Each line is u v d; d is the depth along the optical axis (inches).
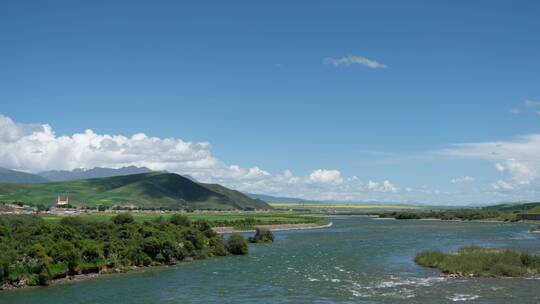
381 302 2313.0
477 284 2731.3
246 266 3663.9
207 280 3029.0
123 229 4052.7
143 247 3764.8
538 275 2994.6
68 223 4141.2
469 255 3484.3
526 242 5305.1
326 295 2502.5
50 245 3206.2
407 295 2458.2
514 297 2378.2
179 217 4963.1
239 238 4549.7
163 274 3297.2
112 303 2390.5
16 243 3095.5
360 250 4704.7
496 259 3257.9
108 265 3400.6
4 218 4534.9
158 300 2450.8
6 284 2783.0
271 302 2364.7
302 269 3452.3
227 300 2428.6
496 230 7613.2
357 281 2903.5
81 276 3164.4
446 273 3149.6
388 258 4003.4
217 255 4370.1
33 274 2896.2
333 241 5861.2
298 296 2492.6
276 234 7391.7
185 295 2566.4
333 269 3427.7
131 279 3090.6
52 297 2534.5
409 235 6673.2
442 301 2308.1
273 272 3329.2
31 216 5684.1
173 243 3924.7
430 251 4183.1
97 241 3602.4
